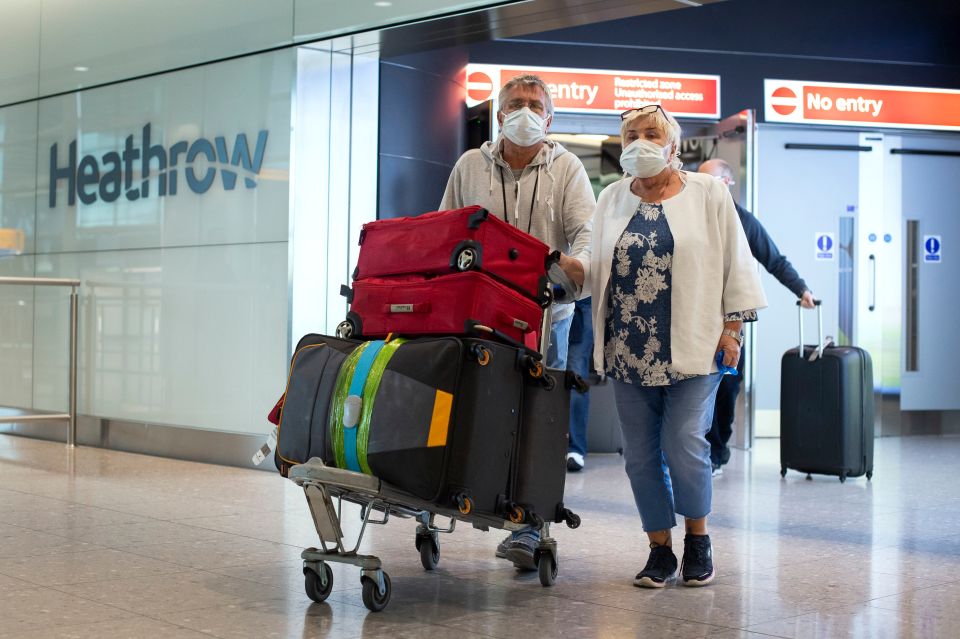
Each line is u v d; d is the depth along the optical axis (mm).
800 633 2564
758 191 8820
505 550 3223
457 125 7242
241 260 6109
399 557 3490
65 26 7113
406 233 2963
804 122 8773
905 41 8906
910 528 4199
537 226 3525
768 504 4863
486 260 2854
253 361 6035
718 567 3398
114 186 6793
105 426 6809
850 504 4883
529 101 3426
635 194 3219
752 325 7672
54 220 7156
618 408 3219
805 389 5801
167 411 6445
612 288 3193
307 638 2453
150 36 6594
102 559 3350
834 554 3633
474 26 5500
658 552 3176
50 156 7199
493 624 2617
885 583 3164
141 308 6609
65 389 7102
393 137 6680
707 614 2752
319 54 6000
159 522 4078
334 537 2777
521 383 2873
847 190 8914
